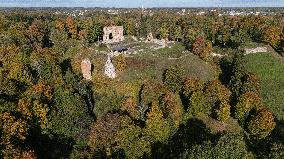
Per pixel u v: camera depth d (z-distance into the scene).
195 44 156.88
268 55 174.25
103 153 97.50
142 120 112.00
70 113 105.38
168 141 107.38
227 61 169.38
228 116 121.88
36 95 107.56
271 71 165.50
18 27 195.12
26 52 143.00
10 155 81.31
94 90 123.50
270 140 116.38
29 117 98.75
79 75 129.38
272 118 118.00
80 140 102.94
